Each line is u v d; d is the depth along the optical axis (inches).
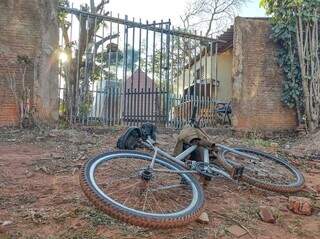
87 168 53.1
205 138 69.9
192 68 238.4
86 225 52.7
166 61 163.9
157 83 184.4
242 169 69.2
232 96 175.0
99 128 136.3
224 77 231.1
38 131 122.6
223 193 70.8
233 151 82.0
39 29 136.3
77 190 65.5
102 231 51.6
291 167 85.5
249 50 177.5
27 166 79.8
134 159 59.7
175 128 156.6
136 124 159.3
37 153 93.0
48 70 137.6
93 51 155.1
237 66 175.8
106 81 162.9
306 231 59.4
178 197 60.1
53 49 139.3
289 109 179.9
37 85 134.0
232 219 59.9
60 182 70.0
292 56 178.2
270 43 179.9
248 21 178.9
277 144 141.1
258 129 174.7
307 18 173.9
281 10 177.0
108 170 59.6
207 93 212.7
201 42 190.5
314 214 66.4
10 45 131.9
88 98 149.4
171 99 165.8
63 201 60.1
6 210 56.6
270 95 178.1
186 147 69.6
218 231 55.5
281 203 69.6
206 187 68.6
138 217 47.0
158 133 138.3
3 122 129.5
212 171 66.9
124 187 57.6
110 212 47.2
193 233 53.8
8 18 132.1
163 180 62.0
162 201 58.7
